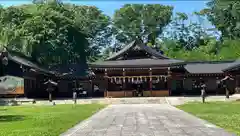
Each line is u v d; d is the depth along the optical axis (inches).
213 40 4131.4
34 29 2992.1
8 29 2842.0
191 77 2790.4
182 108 1550.2
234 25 3757.4
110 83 2637.8
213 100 2033.7
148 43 4033.0
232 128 805.2
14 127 892.0
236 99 2058.3
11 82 2265.0
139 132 762.2
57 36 3070.9
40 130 809.5
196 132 746.8
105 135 733.3
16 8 3132.4
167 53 4116.6
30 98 2349.9
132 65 2518.5
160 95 2524.6
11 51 2632.9
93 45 4128.9
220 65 2915.8
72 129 850.8
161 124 913.5
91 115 1262.3
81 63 3518.7
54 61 3250.5
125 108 1653.5
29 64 2519.7
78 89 2856.8
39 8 3257.9
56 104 2028.8
